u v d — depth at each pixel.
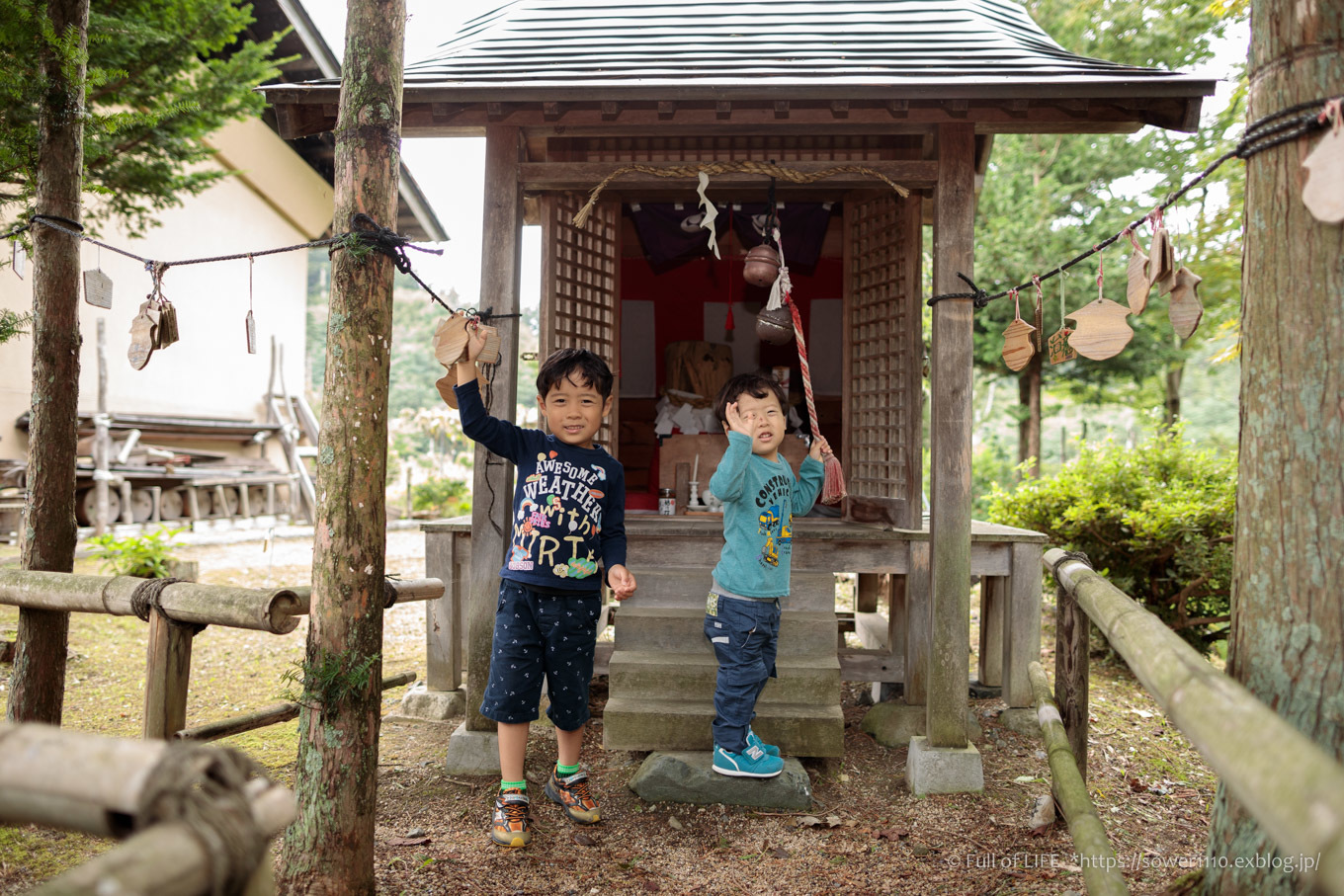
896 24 4.12
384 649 5.90
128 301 11.23
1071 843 2.88
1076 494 5.88
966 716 3.42
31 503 3.15
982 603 4.76
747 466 3.29
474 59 3.71
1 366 9.47
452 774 3.52
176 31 7.27
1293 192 1.69
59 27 3.22
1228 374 31.17
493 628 3.57
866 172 3.49
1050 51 3.78
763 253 3.66
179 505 11.96
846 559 4.07
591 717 4.29
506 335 3.54
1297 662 1.66
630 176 3.55
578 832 3.00
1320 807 0.90
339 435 2.29
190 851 1.04
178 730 2.70
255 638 5.93
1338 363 1.64
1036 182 12.07
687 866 2.76
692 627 3.87
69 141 3.21
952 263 3.40
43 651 3.09
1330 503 1.64
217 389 13.09
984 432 22.42
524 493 3.05
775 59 3.63
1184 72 3.21
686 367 5.19
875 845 2.91
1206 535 5.42
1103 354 2.51
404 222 13.02
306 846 2.25
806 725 3.45
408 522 13.73
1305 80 1.67
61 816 1.14
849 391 4.66
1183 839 2.97
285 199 14.34
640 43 3.92
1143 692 4.76
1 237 3.18
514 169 3.55
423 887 2.57
